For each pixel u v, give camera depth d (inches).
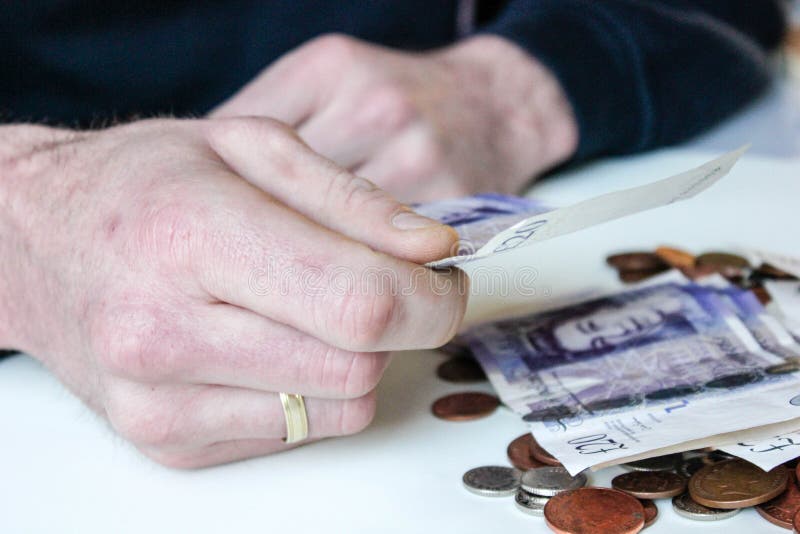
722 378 29.1
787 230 44.6
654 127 56.0
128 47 54.4
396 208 25.7
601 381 30.2
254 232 24.5
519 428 28.8
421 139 44.8
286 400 26.1
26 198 30.6
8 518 25.8
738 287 36.5
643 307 35.4
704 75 57.6
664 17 57.9
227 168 28.0
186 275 25.0
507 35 54.7
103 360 25.6
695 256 41.5
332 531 24.0
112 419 26.7
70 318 28.3
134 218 26.3
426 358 34.5
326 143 44.8
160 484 27.0
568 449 25.6
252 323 24.9
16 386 33.9
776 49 66.1
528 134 50.9
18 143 33.6
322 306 23.5
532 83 52.4
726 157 22.4
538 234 22.5
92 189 29.1
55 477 27.8
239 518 25.0
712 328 33.0
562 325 34.8
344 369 24.8
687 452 25.9
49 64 52.6
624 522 22.7
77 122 51.8
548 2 57.1
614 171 55.0
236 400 26.1
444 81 49.8
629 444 25.4
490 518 24.0
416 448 28.0
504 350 33.2
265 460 28.0
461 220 31.2
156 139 30.2
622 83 54.5
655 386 29.3
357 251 24.0
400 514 24.6
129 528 24.9
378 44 61.6
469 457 27.3
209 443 26.7
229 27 56.9
